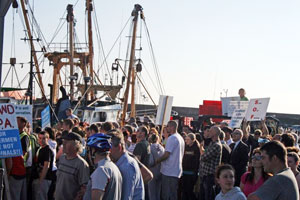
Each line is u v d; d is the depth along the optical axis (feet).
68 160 23.73
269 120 66.08
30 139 33.06
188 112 175.11
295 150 25.00
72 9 91.76
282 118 162.81
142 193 20.84
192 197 38.93
